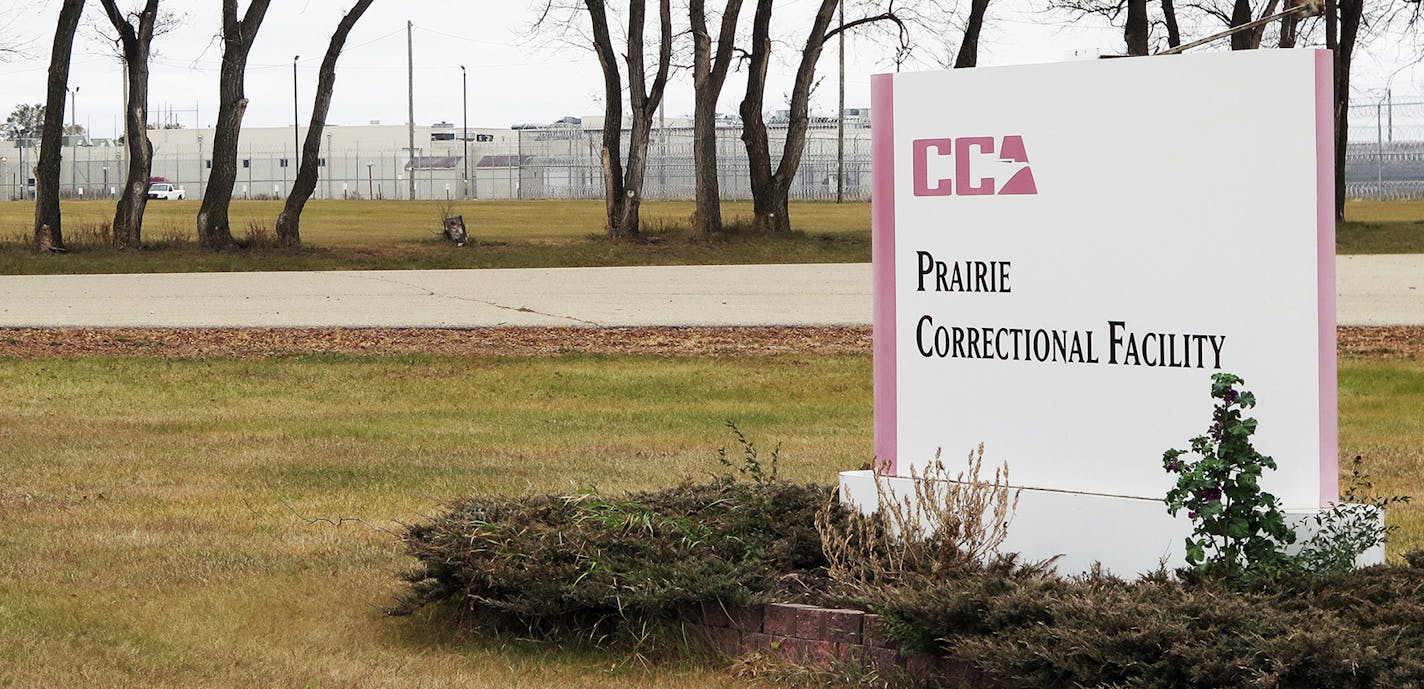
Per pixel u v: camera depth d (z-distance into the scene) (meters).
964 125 6.02
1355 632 4.68
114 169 83.56
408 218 50.94
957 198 6.07
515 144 82.62
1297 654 4.49
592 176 73.75
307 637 6.22
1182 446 5.62
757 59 37.56
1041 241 5.88
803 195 69.06
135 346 19.31
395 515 8.93
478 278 29.44
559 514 6.64
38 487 9.97
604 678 5.57
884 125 6.23
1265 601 4.94
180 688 5.52
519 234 41.47
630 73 36.72
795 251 34.44
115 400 14.88
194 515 8.96
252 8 34.22
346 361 17.80
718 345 18.94
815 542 6.36
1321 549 5.42
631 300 24.59
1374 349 17.48
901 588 5.51
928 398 6.21
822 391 15.16
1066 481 5.88
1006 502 5.82
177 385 15.97
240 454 11.37
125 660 5.88
